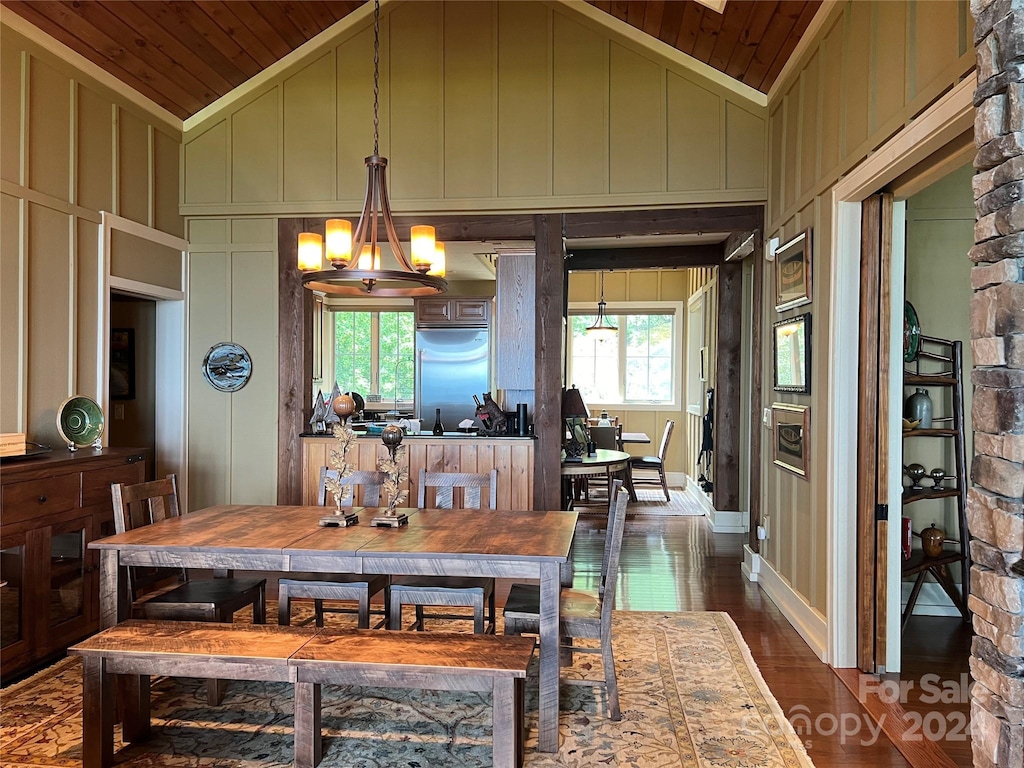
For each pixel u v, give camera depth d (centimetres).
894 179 304
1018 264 161
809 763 241
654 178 474
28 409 369
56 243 388
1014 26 159
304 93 500
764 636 371
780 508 424
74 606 347
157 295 479
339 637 244
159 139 483
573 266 659
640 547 572
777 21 382
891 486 323
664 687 304
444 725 273
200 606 280
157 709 285
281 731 266
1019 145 159
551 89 482
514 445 468
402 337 891
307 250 318
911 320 394
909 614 379
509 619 275
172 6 397
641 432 970
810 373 368
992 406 168
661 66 474
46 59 380
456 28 489
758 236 475
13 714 279
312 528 301
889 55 276
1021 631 158
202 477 509
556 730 251
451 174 489
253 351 506
